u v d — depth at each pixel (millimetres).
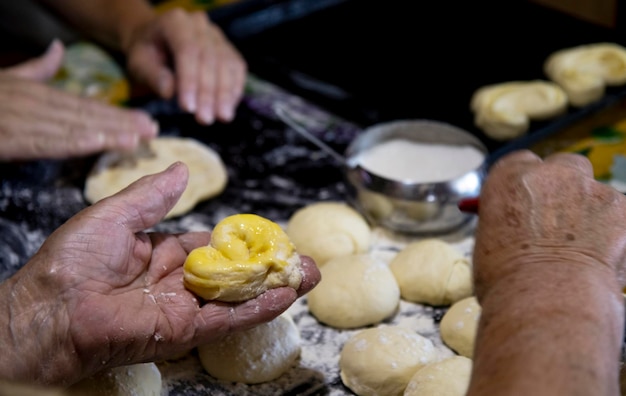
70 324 992
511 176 992
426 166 1588
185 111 2051
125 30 2225
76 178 1810
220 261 1045
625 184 1644
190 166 1769
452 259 1385
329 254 1455
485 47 2127
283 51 2195
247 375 1220
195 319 1035
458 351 1261
